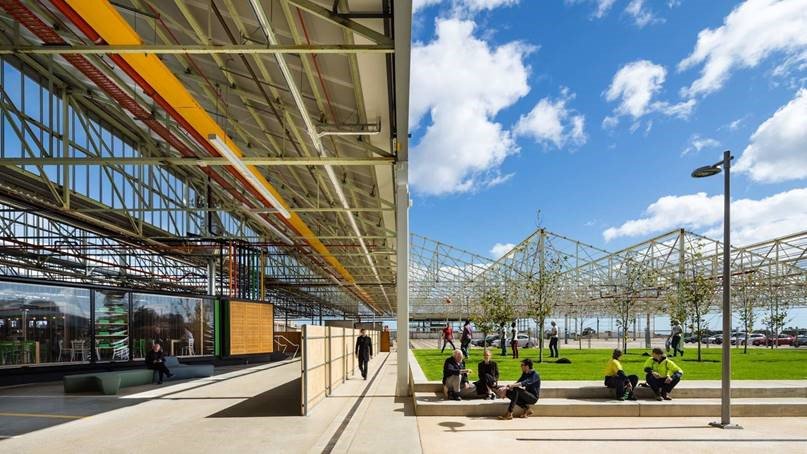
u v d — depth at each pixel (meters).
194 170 23.97
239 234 30.75
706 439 8.27
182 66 12.15
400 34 7.16
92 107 19.02
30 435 8.62
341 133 11.41
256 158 12.47
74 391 14.15
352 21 7.78
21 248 24.56
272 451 7.53
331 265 33.53
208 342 24.12
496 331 29.02
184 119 11.07
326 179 19.67
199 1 9.14
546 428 9.11
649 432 8.78
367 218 26.36
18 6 8.27
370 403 11.84
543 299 22.59
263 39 10.09
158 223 25.31
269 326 28.11
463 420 9.83
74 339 18.38
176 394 13.69
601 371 15.48
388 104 11.34
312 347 11.21
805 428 9.11
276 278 39.22
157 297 21.91
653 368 10.96
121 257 34.59
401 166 12.81
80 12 7.05
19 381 16.30
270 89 12.20
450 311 64.69
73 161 13.05
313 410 10.91
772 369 16.23
